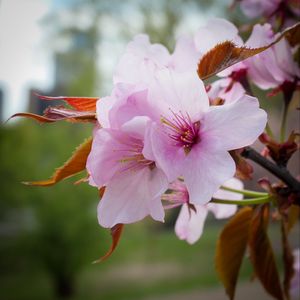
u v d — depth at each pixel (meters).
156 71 0.10
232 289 0.14
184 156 0.10
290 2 0.17
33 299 1.19
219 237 0.14
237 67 0.13
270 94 0.13
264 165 0.12
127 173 0.10
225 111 0.10
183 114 0.10
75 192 1.20
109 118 0.09
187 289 1.18
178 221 0.14
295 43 0.13
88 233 1.22
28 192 1.19
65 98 0.10
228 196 0.14
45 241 1.21
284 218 0.13
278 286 0.14
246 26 0.17
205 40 0.13
